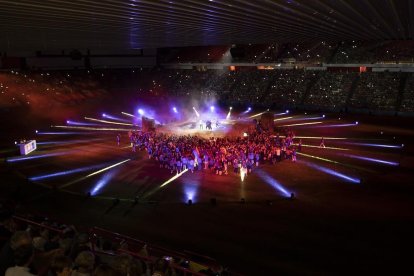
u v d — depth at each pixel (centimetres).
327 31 2142
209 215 2334
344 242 1952
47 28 1422
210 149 3334
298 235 2042
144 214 2367
